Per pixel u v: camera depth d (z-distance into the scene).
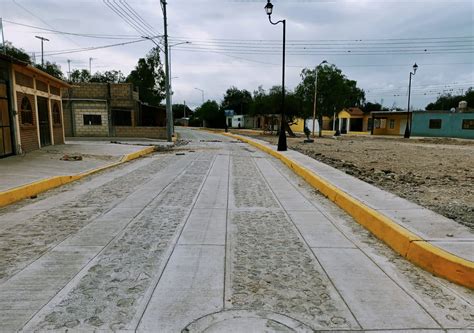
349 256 4.46
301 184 9.74
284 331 2.86
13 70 13.77
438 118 44.09
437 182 10.05
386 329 2.91
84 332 2.83
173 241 4.92
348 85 46.03
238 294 3.46
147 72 56.12
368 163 15.35
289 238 5.11
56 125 19.36
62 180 9.53
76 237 5.08
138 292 3.48
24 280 3.73
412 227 4.87
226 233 5.29
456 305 3.30
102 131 33.06
